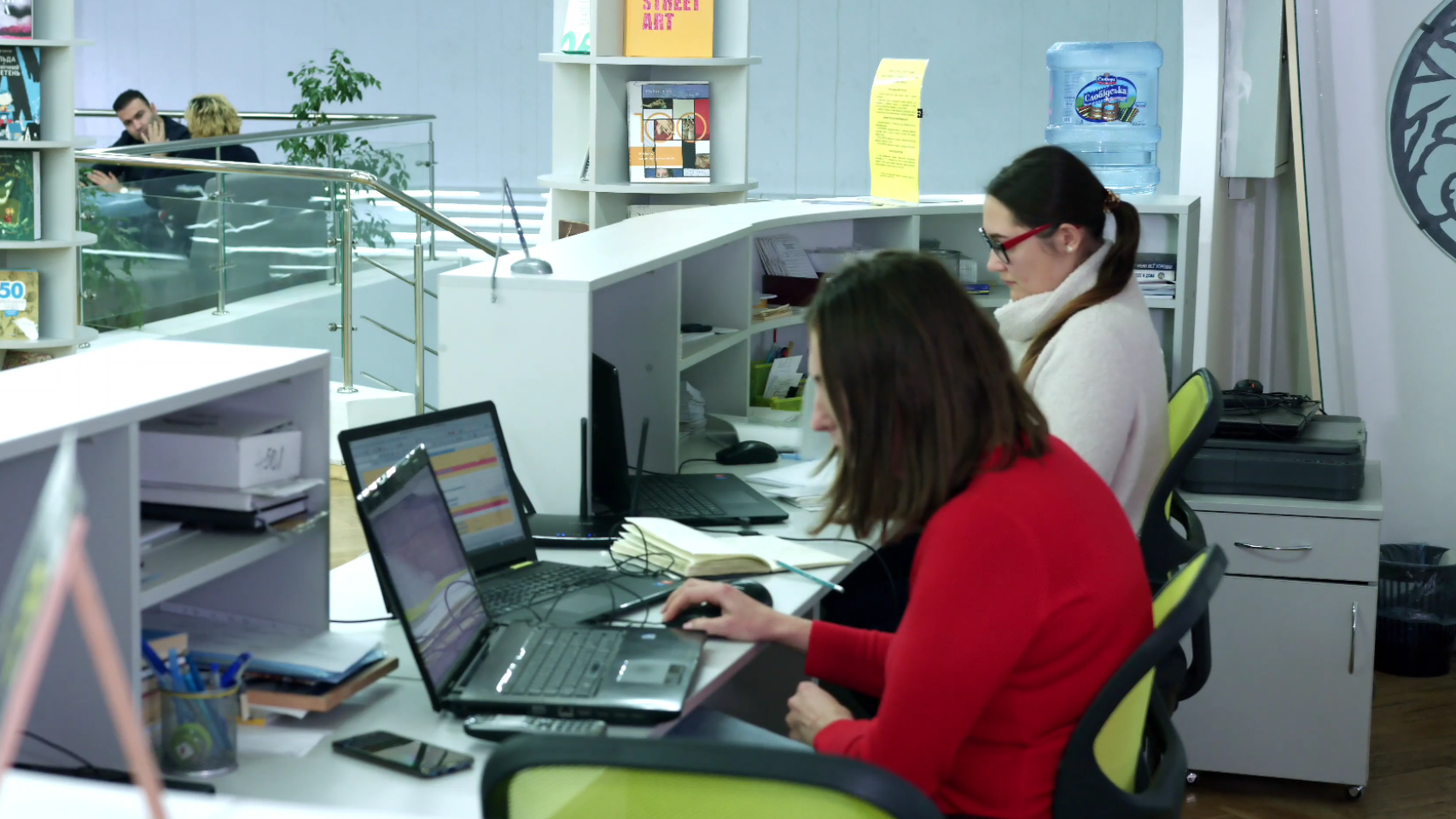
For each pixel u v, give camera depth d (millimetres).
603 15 4965
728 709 2377
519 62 10086
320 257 5535
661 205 5141
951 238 4016
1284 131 4082
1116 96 4113
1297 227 4242
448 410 2133
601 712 1574
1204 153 3936
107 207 5418
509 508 2176
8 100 4766
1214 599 3113
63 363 1681
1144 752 1812
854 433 1447
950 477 1427
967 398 1425
